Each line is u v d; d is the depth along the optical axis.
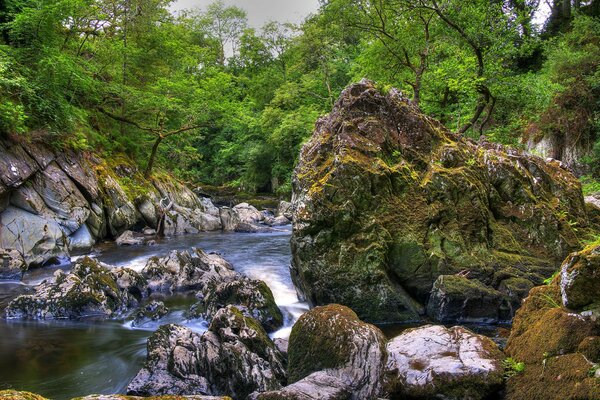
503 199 8.98
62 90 16.02
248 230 21.61
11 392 3.05
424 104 18.38
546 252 8.48
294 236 8.44
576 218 9.24
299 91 35.16
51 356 6.76
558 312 3.95
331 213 8.01
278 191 34.94
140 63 23.17
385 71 18.56
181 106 22.97
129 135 22.92
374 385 4.31
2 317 8.60
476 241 8.33
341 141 8.55
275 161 37.00
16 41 15.49
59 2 14.71
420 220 8.30
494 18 16.02
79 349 7.05
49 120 15.21
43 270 12.29
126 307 9.35
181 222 20.44
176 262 11.64
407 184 8.48
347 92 9.45
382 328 7.52
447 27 16.52
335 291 7.98
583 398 3.22
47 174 14.27
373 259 7.85
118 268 10.55
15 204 13.02
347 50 35.56
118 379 5.99
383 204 8.24
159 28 24.14
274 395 4.15
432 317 7.75
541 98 15.55
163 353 5.72
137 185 20.11
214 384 5.38
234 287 8.43
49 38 15.93
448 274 8.08
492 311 7.52
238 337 5.77
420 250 8.12
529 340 4.04
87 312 8.85
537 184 9.17
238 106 36.75
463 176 8.59
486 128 19.25
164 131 23.03
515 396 3.70
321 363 4.68
